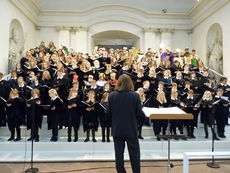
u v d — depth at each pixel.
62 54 7.93
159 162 3.92
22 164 3.78
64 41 11.57
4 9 7.73
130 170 3.48
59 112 4.79
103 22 11.91
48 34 11.63
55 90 4.87
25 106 4.90
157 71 6.59
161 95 4.97
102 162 3.91
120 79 2.72
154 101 5.14
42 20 11.56
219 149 4.64
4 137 5.03
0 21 7.45
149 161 3.98
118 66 6.78
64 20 11.66
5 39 7.83
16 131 4.84
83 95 5.18
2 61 7.62
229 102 5.13
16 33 9.15
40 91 5.14
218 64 9.23
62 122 5.00
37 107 4.67
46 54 7.79
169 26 12.00
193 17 11.68
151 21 11.95
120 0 12.30
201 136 5.29
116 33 12.41
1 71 7.55
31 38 10.72
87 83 5.76
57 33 11.67
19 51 9.32
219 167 3.66
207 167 3.66
